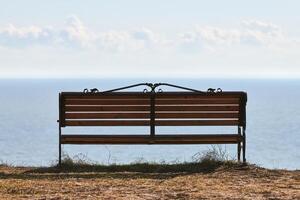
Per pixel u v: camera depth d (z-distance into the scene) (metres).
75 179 12.59
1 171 13.87
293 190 11.37
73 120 14.41
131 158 53.94
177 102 14.42
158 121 14.41
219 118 14.48
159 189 11.40
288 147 78.62
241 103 14.40
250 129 115.38
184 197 10.66
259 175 12.96
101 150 68.75
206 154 14.54
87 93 14.34
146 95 14.35
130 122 14.42
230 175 13.01
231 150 52.28
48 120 148.75
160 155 58.66
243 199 10.52
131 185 11.85
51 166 14.52
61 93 14.30
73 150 70.62
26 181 12.23
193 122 14.45
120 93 14.38
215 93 14.38
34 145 82.50
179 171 13.87
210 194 10.92
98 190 11.35
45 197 10.65
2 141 90.88
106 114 14.43
